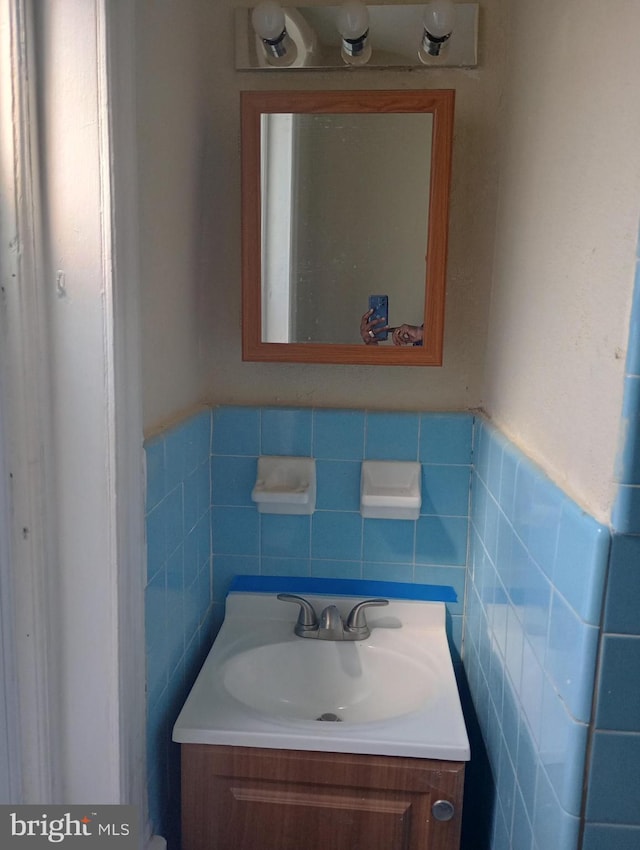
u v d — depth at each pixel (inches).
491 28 54.5
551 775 32.5
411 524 60.1
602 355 29.2
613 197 28.3
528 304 42.9
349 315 55.6
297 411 59.4
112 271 36.4
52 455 37.6
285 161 54.2
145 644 43.0
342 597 59.7
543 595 35.0
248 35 55.4
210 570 61.6
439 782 44.0
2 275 35.1
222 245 58.6
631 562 27.9
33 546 37.2
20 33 34.1
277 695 55.7
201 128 55.7
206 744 45.4
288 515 60.9
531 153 43.9
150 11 43.1
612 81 28.7
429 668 53.5
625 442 27.0
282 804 45.5
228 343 59.9
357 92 52.3
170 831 49.6
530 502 38.0
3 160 34.7
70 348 36.9
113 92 35.7
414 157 53.3
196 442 54.8
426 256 54.3
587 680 29.2
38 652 37.9
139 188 42.0
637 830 30.0
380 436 59.1
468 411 59.1
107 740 39.7
